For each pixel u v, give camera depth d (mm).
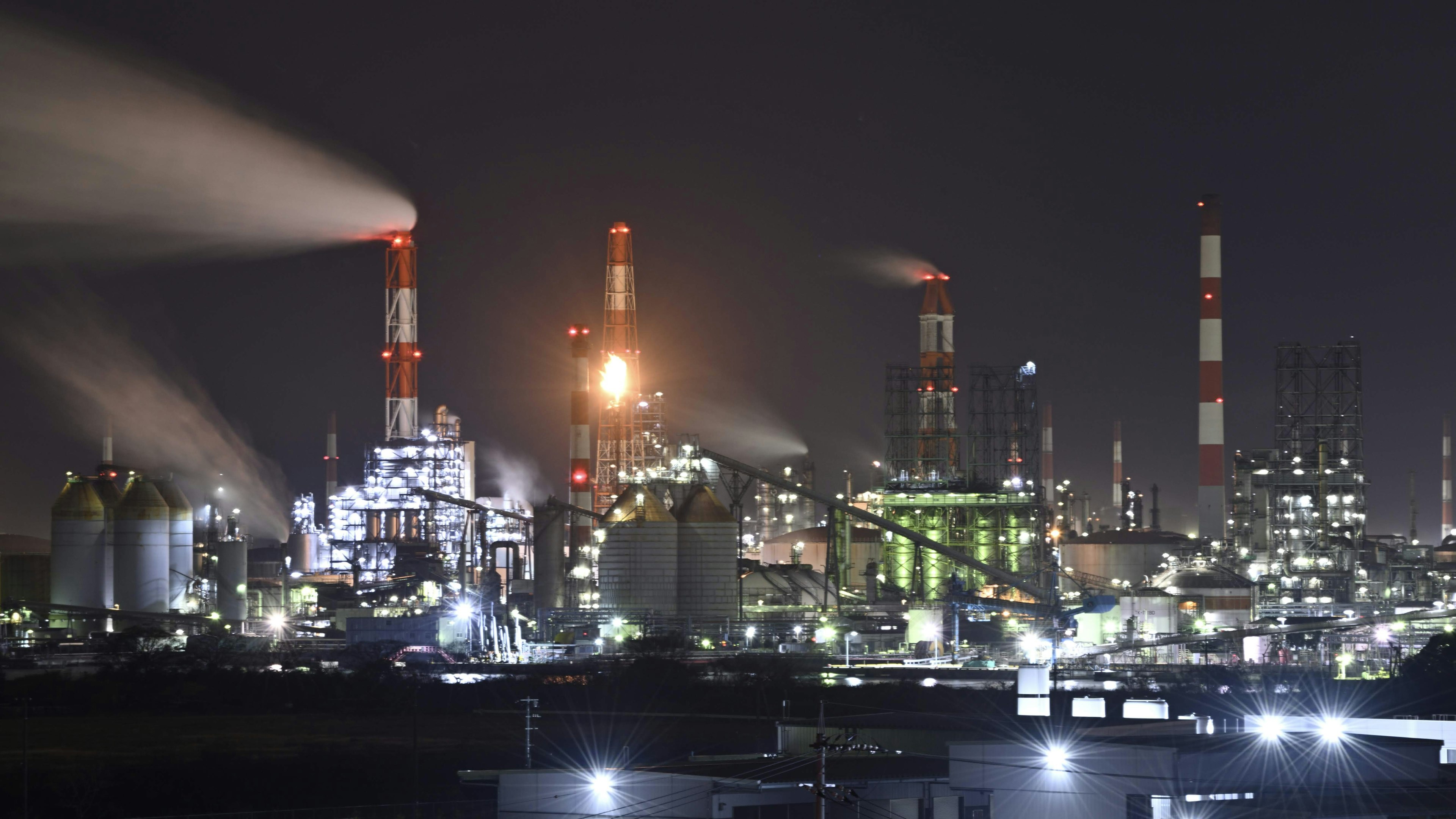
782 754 115812
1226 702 137875
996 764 91000
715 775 94312
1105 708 116812
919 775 94562
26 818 108750
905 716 120938
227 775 126312
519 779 93062
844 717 123375
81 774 125125
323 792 122250
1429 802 80500
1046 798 89250
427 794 121812
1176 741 91250
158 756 136125
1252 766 86438
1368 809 79125
